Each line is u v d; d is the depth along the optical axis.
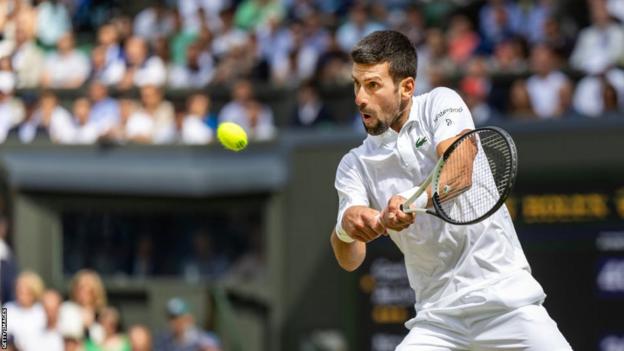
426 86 36.31
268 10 44.44
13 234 37.78
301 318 35.84
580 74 34.91
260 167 36.62
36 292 34.91
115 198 37.75
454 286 16.16
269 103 38.56
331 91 37.41
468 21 41.69
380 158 16.19
